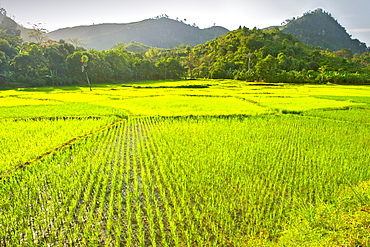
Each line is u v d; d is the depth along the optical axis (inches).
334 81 2802.7
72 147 583.8
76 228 298.7
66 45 3265.3
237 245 273.9
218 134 696.4
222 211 320.5
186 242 280.8
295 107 1090.1
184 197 368.2
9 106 1139.3
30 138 641.0
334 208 288.5
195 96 1605.6
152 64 3757.4
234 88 2181.3
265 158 513.3
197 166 464.8
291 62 3565.5
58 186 392.5
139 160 514.6
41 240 287.7
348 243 223.6
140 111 1032.2
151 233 290.4
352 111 1008.9
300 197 363.3
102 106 1146.0
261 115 954.1
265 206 344.8
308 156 529.7
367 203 273.6
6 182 406.0
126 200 357.7
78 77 2881.4
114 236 292.5
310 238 250.1
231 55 4158.5
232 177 416.5
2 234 291.9
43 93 1804.9
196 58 4923.7
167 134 694.5
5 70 2468.0
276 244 270.4
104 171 461.1
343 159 503.8
